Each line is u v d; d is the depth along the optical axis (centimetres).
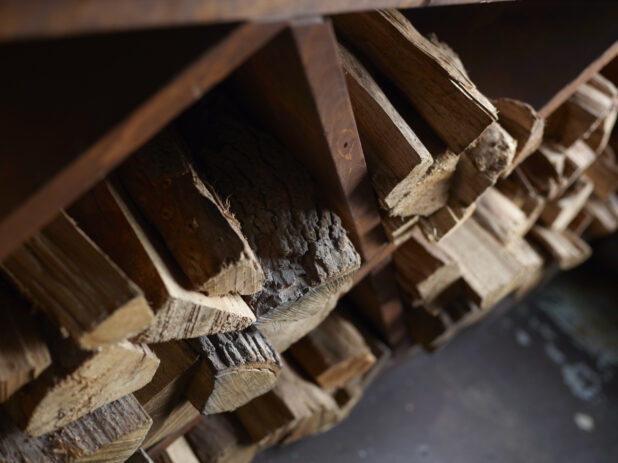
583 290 164
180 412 64
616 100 87
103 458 50
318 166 57
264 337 60
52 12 28
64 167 34
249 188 58
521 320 151
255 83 53
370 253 67
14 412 45
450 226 66
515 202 92
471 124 56
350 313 96
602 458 127
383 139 56
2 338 41
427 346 100
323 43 43
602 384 142
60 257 42
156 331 46
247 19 35
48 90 34
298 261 58
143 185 50
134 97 34
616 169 111
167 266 47
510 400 133
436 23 77
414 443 119
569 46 77
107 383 46
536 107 72
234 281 49
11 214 34
